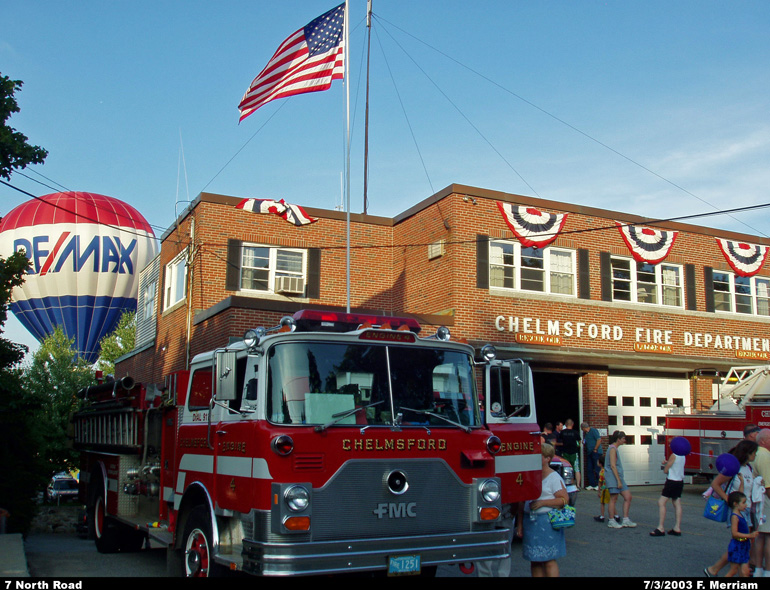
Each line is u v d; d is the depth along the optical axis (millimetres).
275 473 6129
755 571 8438
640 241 21219
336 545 6086
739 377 20359
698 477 18562
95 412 12555
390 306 21703
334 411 6594
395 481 6527
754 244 23359
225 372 6621
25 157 12867
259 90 17703
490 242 19156
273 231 20625
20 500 13602
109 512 10938
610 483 13094
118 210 40844
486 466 7145
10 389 13961
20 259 14203
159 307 23547
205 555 7074
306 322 7062
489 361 9148
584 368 19562
